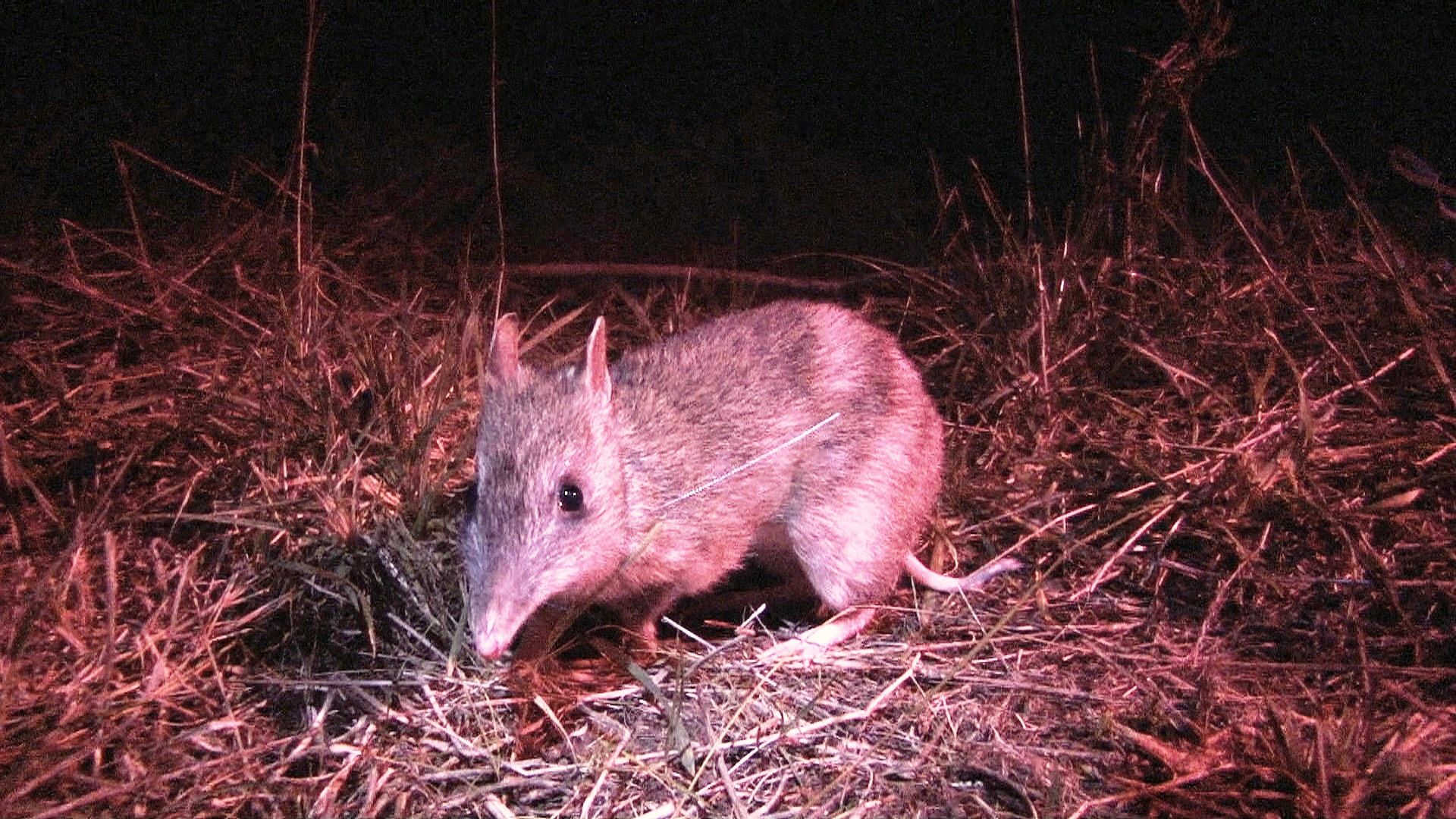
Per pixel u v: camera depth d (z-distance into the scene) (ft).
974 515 1.98
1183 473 1.95
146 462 1.89
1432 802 1.27
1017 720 1.48
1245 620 1.68
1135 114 2.47
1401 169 2.46
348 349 2.06
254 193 3.16
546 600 1.47
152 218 2.81
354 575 1.63
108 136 3.27
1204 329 2.33
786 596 1.85
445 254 3.03
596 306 2.80
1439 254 2.64
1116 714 1.49
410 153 3.40
